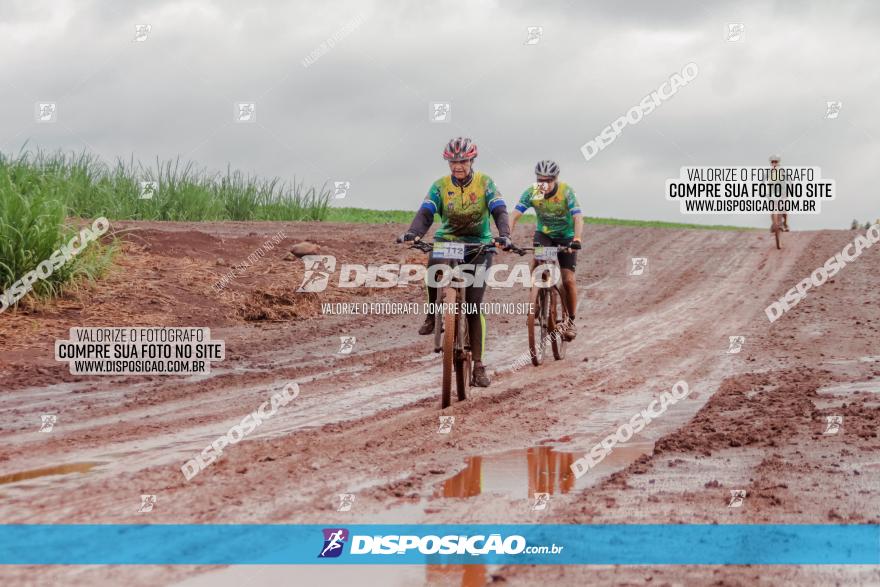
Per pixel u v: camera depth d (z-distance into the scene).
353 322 21.88
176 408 12.49
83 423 11.37
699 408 12.70
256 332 19.89
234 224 34.25
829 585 5.81
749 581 5.88
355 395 13.80
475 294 13.32
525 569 6.16
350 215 45.81
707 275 31.95
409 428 11.36
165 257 24.91
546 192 17.03
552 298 17.39
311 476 8.82
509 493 8.28
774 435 10.42
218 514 7.45
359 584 5.89
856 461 9.15
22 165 26.84
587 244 39.41
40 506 7.58
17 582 5.79
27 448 9.90
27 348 16.25
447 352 12.70
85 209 30.38
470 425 11.59
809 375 14.79
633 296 27.94
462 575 6.07
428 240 33.50
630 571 6.11
